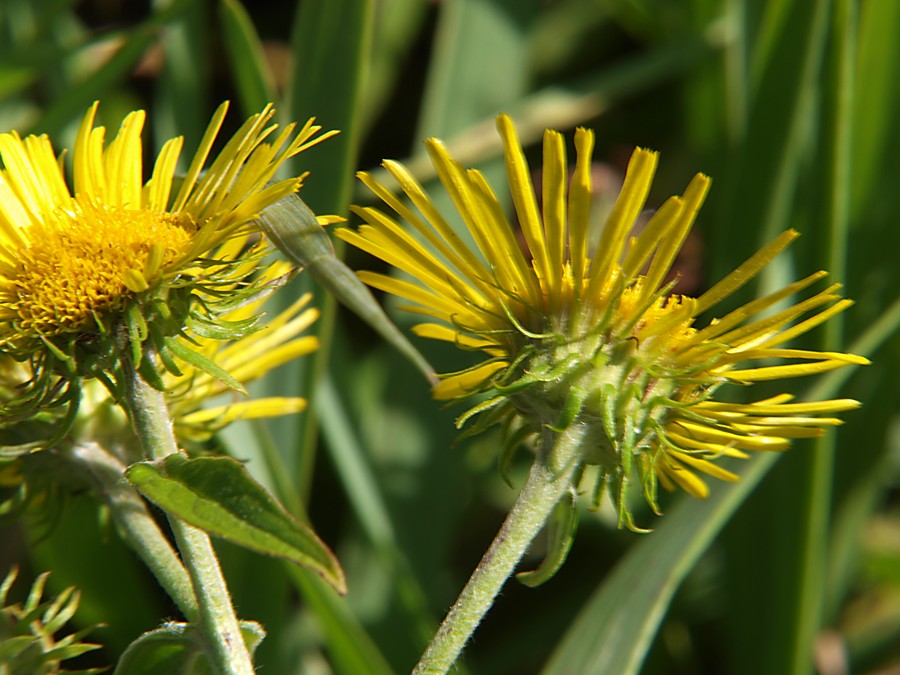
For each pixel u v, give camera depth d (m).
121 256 0.25
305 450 0.31
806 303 0.25
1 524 0.26
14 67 0.32
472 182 0.25
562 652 0.30
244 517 0.24
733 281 0.25
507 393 0.25
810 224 0.32
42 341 0.25
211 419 0.27
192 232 0.25
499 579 0.26
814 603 0.32
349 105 0.31
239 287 0.27
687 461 0.26
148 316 0.25
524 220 0.25
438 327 0.26
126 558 0.32
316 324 0.31
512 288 0.26
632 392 0.25
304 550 0.24
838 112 0.31
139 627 0.32
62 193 0.26
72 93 0.32
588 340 0.26
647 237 0.25
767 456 0.30
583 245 0.25
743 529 0.32
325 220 0.26
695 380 0.25
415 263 0.26
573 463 0.26
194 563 0.25
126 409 0.25
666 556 0.30
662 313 0.26
